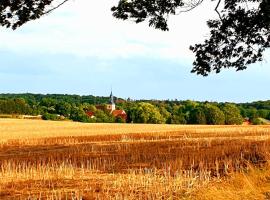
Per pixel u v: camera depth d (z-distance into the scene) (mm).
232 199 15344
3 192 17922
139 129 81250
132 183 19125
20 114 159000
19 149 43406
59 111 154500
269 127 87562
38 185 19453
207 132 68062
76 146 45000
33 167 25078
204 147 38250
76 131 74125
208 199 15656
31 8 13680
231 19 16344
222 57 17031
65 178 21219
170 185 18203
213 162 26141
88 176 21812
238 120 150125
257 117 173250
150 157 31156
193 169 23438
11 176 21938
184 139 50875
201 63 17203
